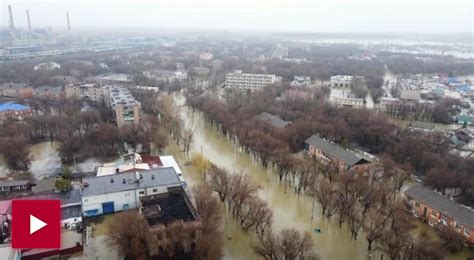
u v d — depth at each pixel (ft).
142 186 363.15
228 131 612.70
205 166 476.54
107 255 296.51
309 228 350.84
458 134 610.65
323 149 506.48
